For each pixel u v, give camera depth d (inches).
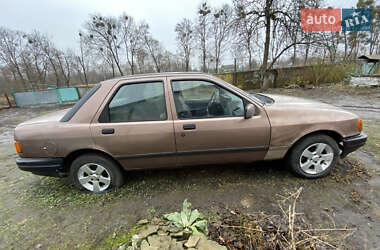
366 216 67.6
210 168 106.3
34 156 81.9
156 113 81.3
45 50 976.9
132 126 79.0
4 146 185.0
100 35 940.6
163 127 79.6
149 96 81.9
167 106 81.0
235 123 81.0
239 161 89.4
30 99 534.0
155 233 64.2
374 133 148.5
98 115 79.7
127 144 80.4
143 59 1093.1
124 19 978.7
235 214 72.0
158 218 72.7
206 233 62.6
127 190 90.8
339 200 76.2
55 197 90.0
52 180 106.3
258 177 95.3
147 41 1065.5
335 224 65.1
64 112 96.8
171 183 94.7
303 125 82.1
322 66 472.7
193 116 82.1
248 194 83.4
